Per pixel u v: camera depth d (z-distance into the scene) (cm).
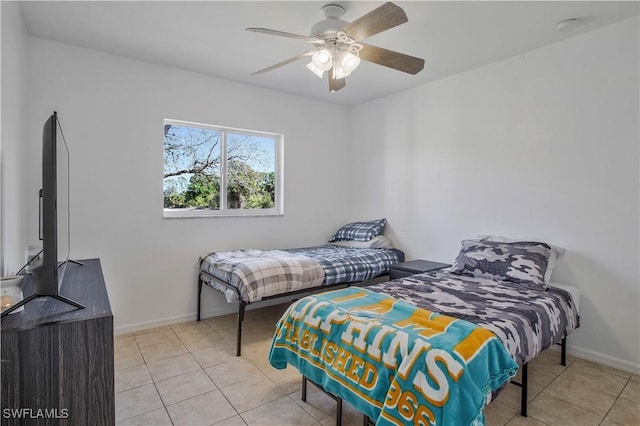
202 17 234
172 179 340
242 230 372
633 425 184
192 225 339
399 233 398
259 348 277
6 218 174
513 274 251
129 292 307
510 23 241
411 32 253
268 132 387
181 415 190
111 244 297
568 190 268
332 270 316
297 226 413
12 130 196
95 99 287
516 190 298
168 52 291
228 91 356
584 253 261
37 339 118
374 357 152
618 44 242
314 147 425
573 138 265
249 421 186
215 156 364
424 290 232
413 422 130
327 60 204
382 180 417
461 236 339
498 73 308
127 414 190
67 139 276
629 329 242
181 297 334
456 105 340
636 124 236
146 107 311
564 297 232
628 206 241
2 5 172
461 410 125
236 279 269
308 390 217
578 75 261
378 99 419
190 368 243
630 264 241
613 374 238
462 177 337
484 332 154
